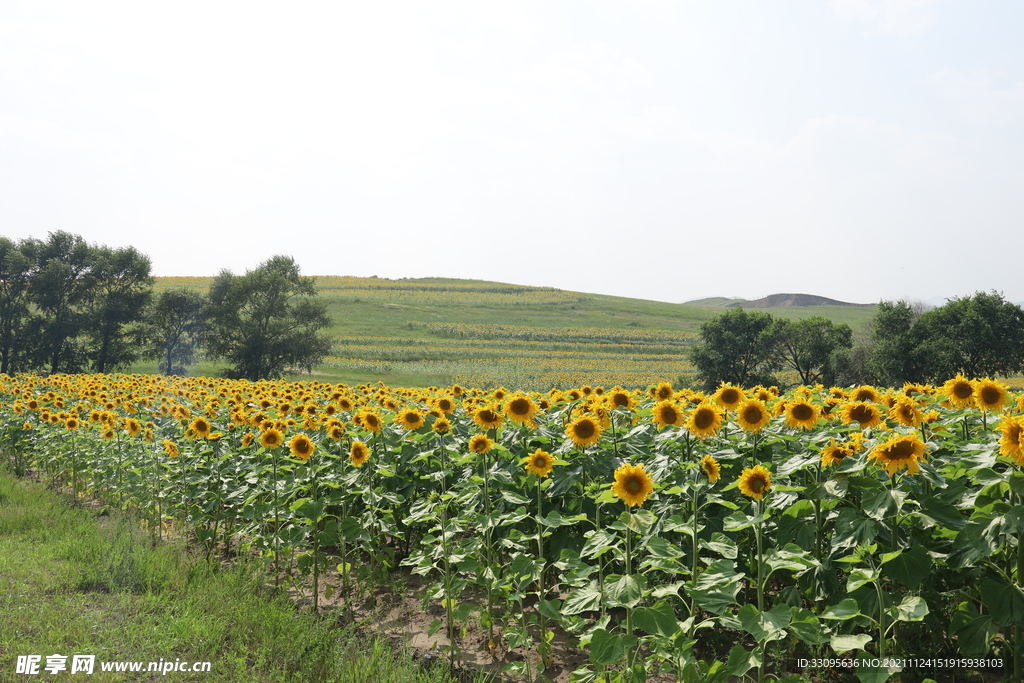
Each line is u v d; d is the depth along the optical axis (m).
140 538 8.75
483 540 6.52
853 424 5.90
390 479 7.87
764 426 6.26
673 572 4.49
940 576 4.95
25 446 13.99
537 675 5.55
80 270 64.62
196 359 73.25
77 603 6.53
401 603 7.32
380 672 5.34
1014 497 4.34
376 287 135.00
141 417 12.34
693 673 4.30
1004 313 54.09
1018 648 4.35
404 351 82.19
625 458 6.55
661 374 75.75
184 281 122.88
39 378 20.92
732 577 4.32
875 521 4.55
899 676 4.75
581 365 81.25
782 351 65.62
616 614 6.34
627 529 4.68
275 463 7.83
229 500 8.92
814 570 5.04
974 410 6.53
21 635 5.81
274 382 19.33
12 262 60.59
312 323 67.19
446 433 7.15
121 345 65.56
